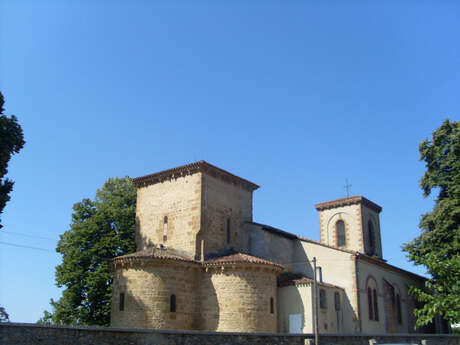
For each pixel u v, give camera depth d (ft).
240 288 96.73
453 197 117.60
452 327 166.71
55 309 141.49
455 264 59.52
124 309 93.91
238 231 123.85
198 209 111.45
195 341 65.98
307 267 126.62
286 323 106.22
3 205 82.64
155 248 105.81
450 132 124.77
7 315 115.34
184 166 117.08
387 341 86.43
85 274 130.93
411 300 146.00
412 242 123.24
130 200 148.05
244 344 69.72
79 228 137.08
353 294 115.85
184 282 97.91
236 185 127.34
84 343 58.85
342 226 179.22
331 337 79.10
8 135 82.74
